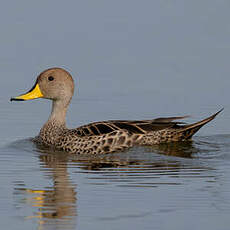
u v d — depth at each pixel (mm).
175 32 34562
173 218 13039
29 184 15258
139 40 32969
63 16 37531
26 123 21516
